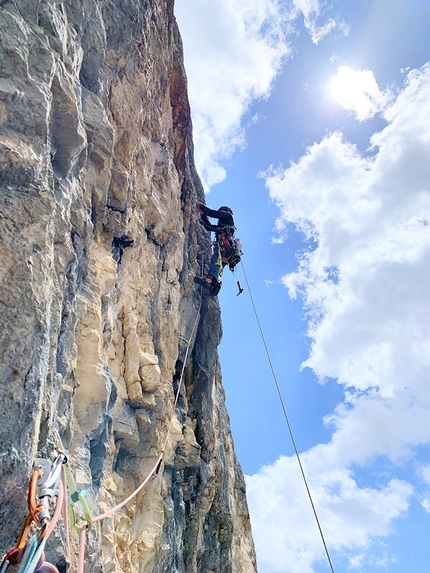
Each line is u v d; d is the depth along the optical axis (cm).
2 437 262
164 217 859
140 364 723
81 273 539
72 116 409
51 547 309
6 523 265
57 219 399
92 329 556
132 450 697
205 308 1152
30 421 280
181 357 980
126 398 688
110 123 596
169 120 1031
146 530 687
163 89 975
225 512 1072
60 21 429
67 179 429
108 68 662
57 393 422
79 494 315
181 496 866
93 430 535
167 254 943
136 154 749
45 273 309
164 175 902
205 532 1003
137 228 757
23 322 284
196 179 1291
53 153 401
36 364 287
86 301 555
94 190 570
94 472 548
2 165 308
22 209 310
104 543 529
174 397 921
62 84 402
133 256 771
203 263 1185
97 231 633
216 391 1323
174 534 794
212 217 1122
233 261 1088
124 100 696
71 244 443
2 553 260
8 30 345
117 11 665
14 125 332
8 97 328
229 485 1199
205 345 1111
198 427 991
